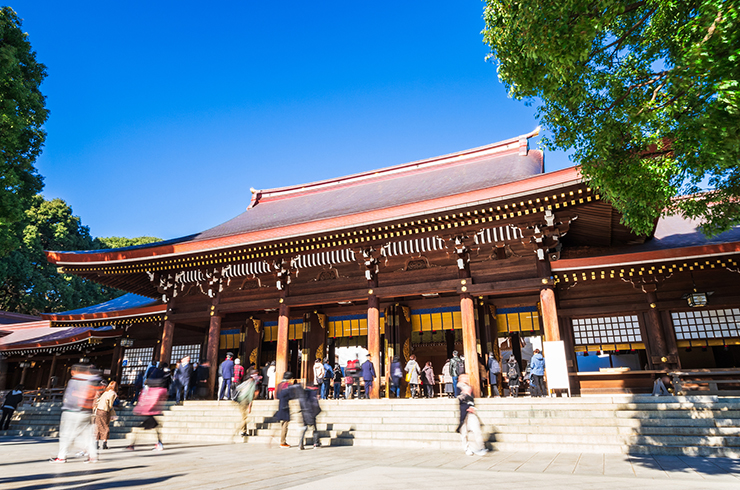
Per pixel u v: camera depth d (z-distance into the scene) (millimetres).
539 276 15680
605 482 6031
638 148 8555
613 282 16859
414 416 12438
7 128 17625
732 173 8523
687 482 6031
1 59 17359
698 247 14164
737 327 15219
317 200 28141
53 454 10523
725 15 5664
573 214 15211
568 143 9133
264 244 18938
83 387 9016
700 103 6391
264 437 12930
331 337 21359
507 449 10102
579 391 16469
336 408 14344
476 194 15289
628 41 8578
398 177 28469
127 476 6750
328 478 6371
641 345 16234
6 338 34938
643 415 10312
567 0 7148
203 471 7246
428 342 23297
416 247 17578
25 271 41750
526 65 8523
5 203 17750
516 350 19359
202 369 18016
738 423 9312
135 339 26312
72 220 51906
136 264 21516
